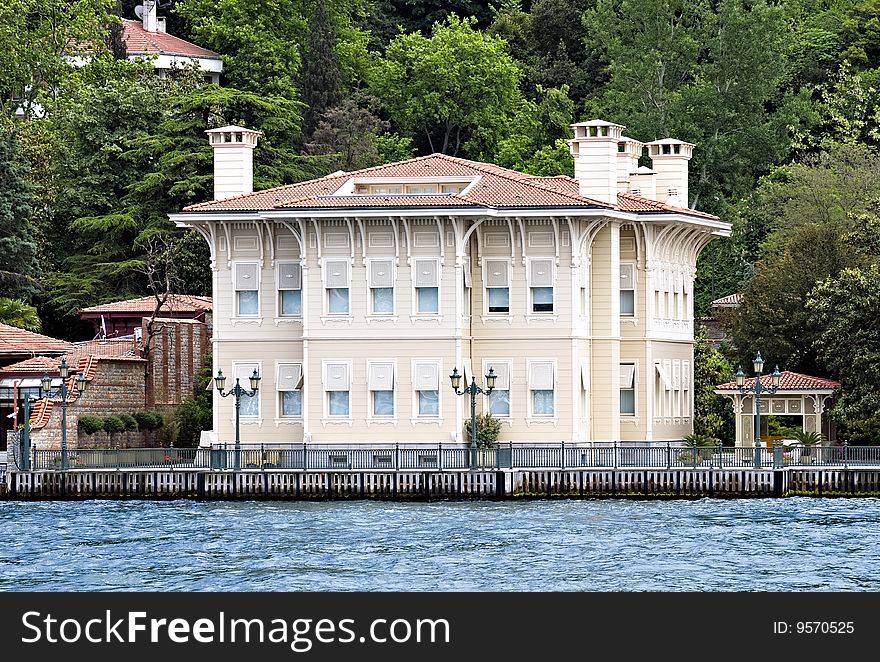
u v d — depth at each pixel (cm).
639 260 17900
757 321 19125
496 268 17262
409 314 16962
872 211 18838
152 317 19638
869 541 13088
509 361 17225
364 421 17000
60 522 14412
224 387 17475
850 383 17712
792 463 15925
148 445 18650
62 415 16488
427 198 17062
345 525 14075
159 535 13650
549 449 15988
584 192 17850
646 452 16025
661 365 18175
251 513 14888
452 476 15675
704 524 13962
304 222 17112
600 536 13388
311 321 17100
